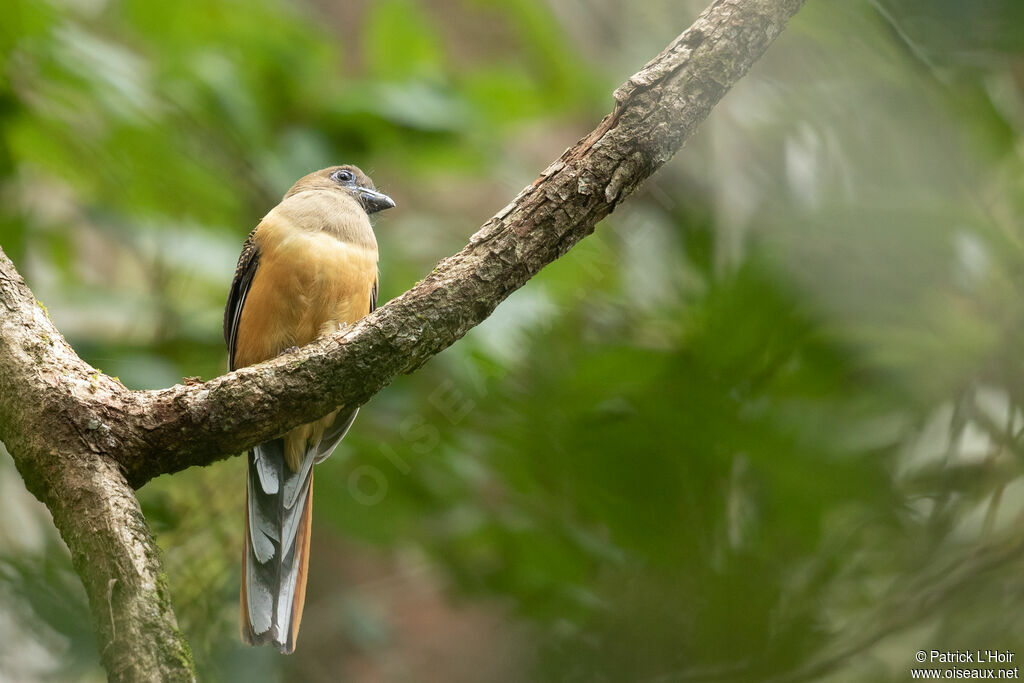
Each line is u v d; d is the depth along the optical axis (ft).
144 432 20.45
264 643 26.18
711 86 22.47
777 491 34.86
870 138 33.19
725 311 33.09
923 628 34.55
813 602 33.19
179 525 38.42
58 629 33.09
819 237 32.53
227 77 38.88
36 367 20.43
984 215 32.48
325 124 41.34
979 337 33.37
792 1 22.50
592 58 50.21
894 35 30.12
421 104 40.04
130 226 39.78
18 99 37.24
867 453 34.24
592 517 36.99
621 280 36.22
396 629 42.73
